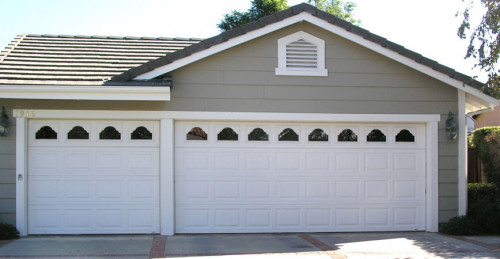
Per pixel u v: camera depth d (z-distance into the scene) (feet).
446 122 32.71
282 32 31.42
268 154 31.89
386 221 32.76
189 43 39.22
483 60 30.96
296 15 30.58
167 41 39.52
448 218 32.81
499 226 31.94
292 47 31.55
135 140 30.76
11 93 27.43
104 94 27.94
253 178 31.73
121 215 30.60
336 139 32.45
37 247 26.76
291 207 32.01
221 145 31.48
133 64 33.04
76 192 30.42
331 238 30.35
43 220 30.17
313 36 31.63
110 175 30.63
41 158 30.30
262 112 31.17
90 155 30.58
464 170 32.94
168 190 30.40
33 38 37.93
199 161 31.32
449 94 32.81
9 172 29.66
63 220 30.30
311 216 32.17
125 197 30.66
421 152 33.06
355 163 32.60
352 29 30.76
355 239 30.09
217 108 30.81
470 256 25.70
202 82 30.76
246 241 29.12
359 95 32.01
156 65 28.96
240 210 31.60
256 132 31.91
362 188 32.60
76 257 24.53
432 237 30.91
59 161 30.37
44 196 30.25
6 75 29.07
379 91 32.17
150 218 30.76
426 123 32.86
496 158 39.55
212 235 30.91
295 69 31.42
